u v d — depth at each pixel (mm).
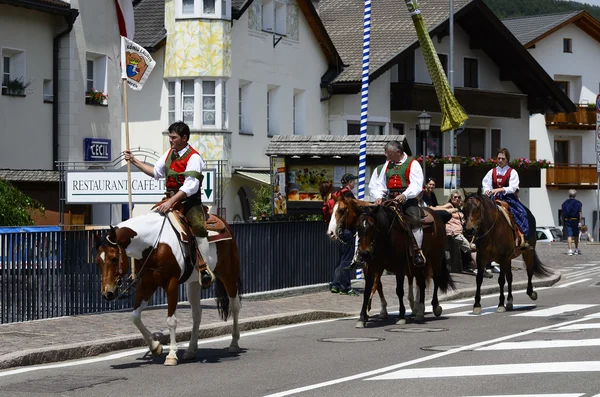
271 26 41344
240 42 39250
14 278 16406
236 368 12734
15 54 31484
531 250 20562
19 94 31281
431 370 12133
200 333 15953
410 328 16812
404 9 48531
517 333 15531
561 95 54375
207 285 13383
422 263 17328
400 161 17641
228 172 37906
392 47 45375
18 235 16422
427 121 37094
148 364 13188
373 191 17906
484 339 14930
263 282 21344
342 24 48312
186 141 13586
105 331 15508
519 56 52531
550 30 69562
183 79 37656
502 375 11641
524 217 19953
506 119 55188
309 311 18562
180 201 13477
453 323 17422
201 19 37312
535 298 20953
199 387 11375
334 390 10969
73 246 17375
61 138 32875
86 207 32125
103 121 34500
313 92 44375
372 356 13492
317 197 29984
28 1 30859
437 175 47250
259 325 17297
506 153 20391
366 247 16469
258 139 40781
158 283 13078
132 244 12688
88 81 34312
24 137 31531
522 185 54000
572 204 37594
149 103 38281
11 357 12945
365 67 24625
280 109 42094
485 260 19062
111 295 12352
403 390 10859
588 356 12891
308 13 43312
